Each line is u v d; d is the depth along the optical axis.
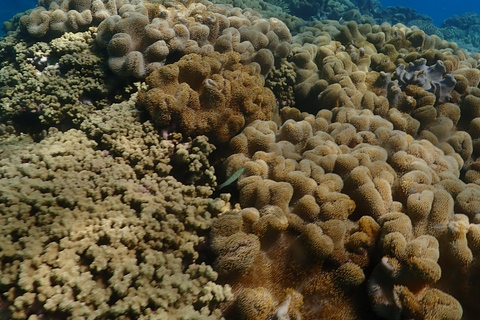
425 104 1.08
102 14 1.21
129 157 0.80
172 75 0.90
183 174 0.85
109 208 0.66
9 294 0.51
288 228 0.67
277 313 0.58
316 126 0.96
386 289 0.58
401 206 0.69
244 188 0.74
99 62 1.10
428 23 5.07
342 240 0.64
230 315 0.60
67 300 0.51
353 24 1.53
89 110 1.05
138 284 0.55
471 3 22.19
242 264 0.62
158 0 1.35
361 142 0.88
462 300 0.61
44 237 0.57
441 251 0.63
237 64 1.05
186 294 0.57
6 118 1.09
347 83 1.16
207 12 1.19
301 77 1.29
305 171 0.75
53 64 1.14
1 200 0.62
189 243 0.63
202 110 0.90
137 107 0.92
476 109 1.07
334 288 0.61
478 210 0.68
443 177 0.76
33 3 5.78
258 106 0.97
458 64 1.28
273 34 1.26
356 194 0.70
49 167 0.73
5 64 1.29
